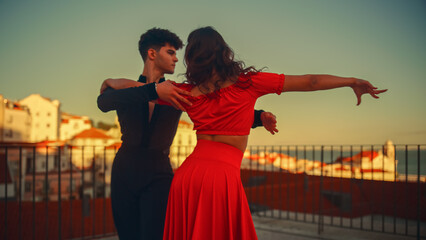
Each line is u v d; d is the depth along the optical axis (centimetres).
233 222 116
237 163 121
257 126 139
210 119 120
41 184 4144
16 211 1255
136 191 185
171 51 188
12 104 5991
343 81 114
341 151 525
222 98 117
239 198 117
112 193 193
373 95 114
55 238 1189
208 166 118
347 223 558
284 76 116
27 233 1160
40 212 1312
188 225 118
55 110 6938
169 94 122
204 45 120
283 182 1375
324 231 472
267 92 118
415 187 1016
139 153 185
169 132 187
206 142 123
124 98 130
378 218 791
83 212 437
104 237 435
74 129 7606
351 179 522
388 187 954
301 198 1192
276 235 437
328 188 1218
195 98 122
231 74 116
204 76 118
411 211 970
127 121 182
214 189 115
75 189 4131
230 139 120
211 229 114
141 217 186
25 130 6269
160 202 184
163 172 189
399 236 450
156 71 192
